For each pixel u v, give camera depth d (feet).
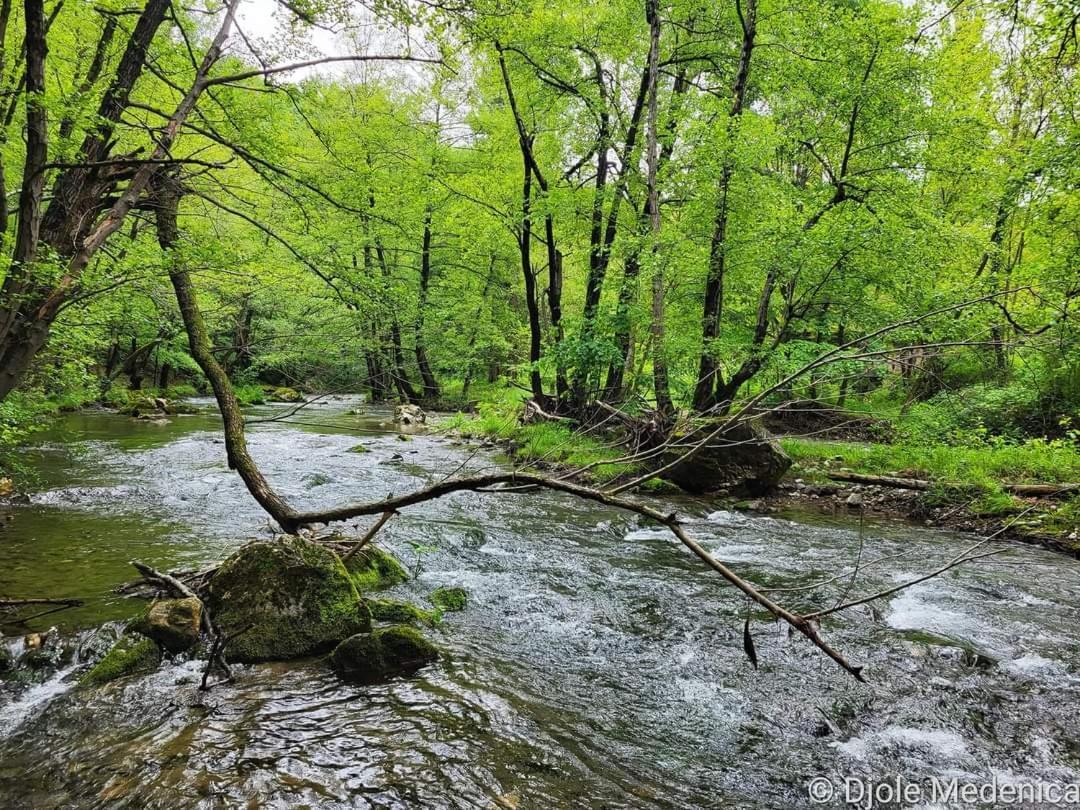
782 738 13.82
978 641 19.34
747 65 46.24
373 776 11.50
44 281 18.76
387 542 27.30
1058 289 33.91
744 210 46.01
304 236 26.78
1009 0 29.19
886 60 42.06
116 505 31.65
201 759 11.78
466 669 16.31
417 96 83.41
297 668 15.89
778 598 22.79
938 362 32.22
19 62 23.49
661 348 47.44
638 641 18.84
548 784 11.68
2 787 10.96
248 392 97.35
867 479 41.91
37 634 16.44
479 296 91.66
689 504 39.24
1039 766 12.98
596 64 56.75
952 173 46.24
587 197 58.13
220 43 21.79
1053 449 41.01
